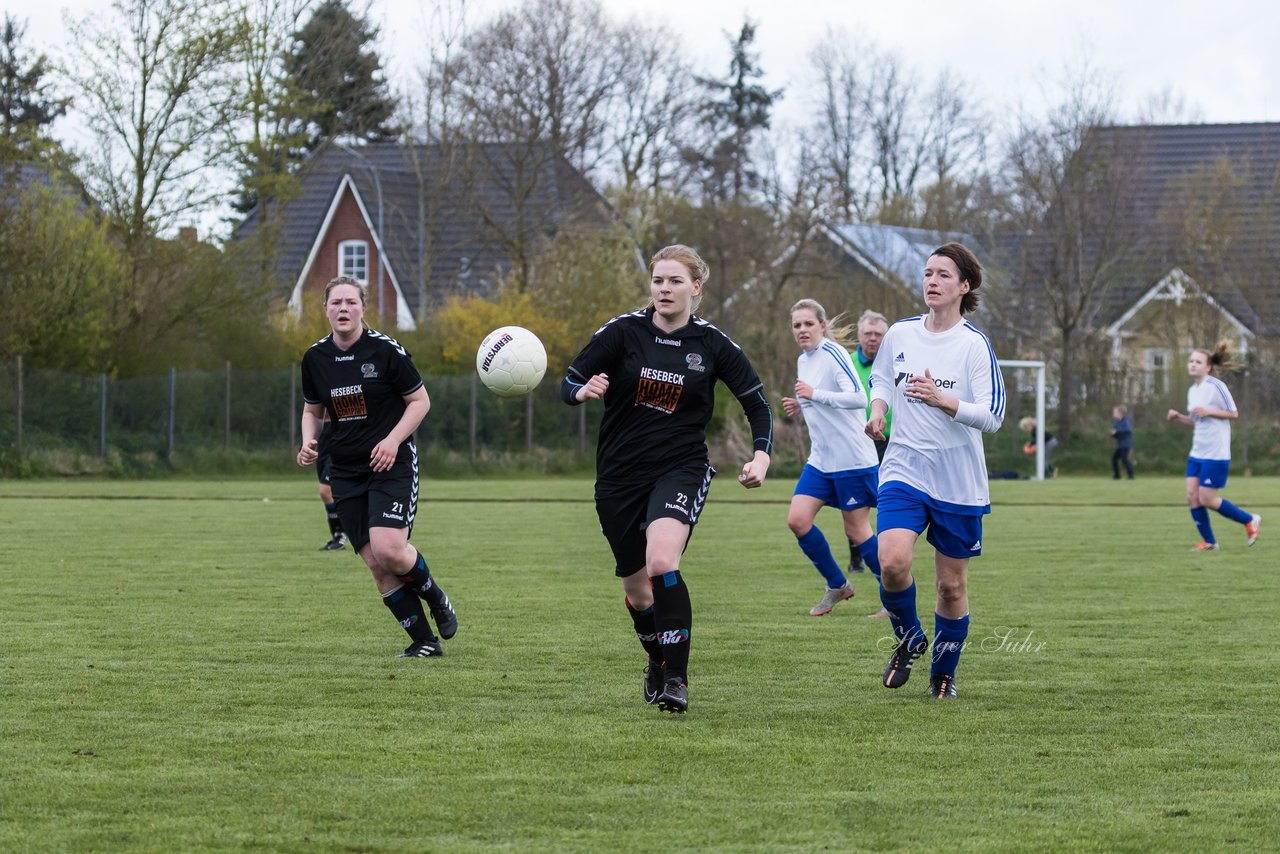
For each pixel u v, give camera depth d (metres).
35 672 15.56
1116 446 80.69
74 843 9.20
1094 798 10.48
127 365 74.62
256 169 78.94
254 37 76.44
